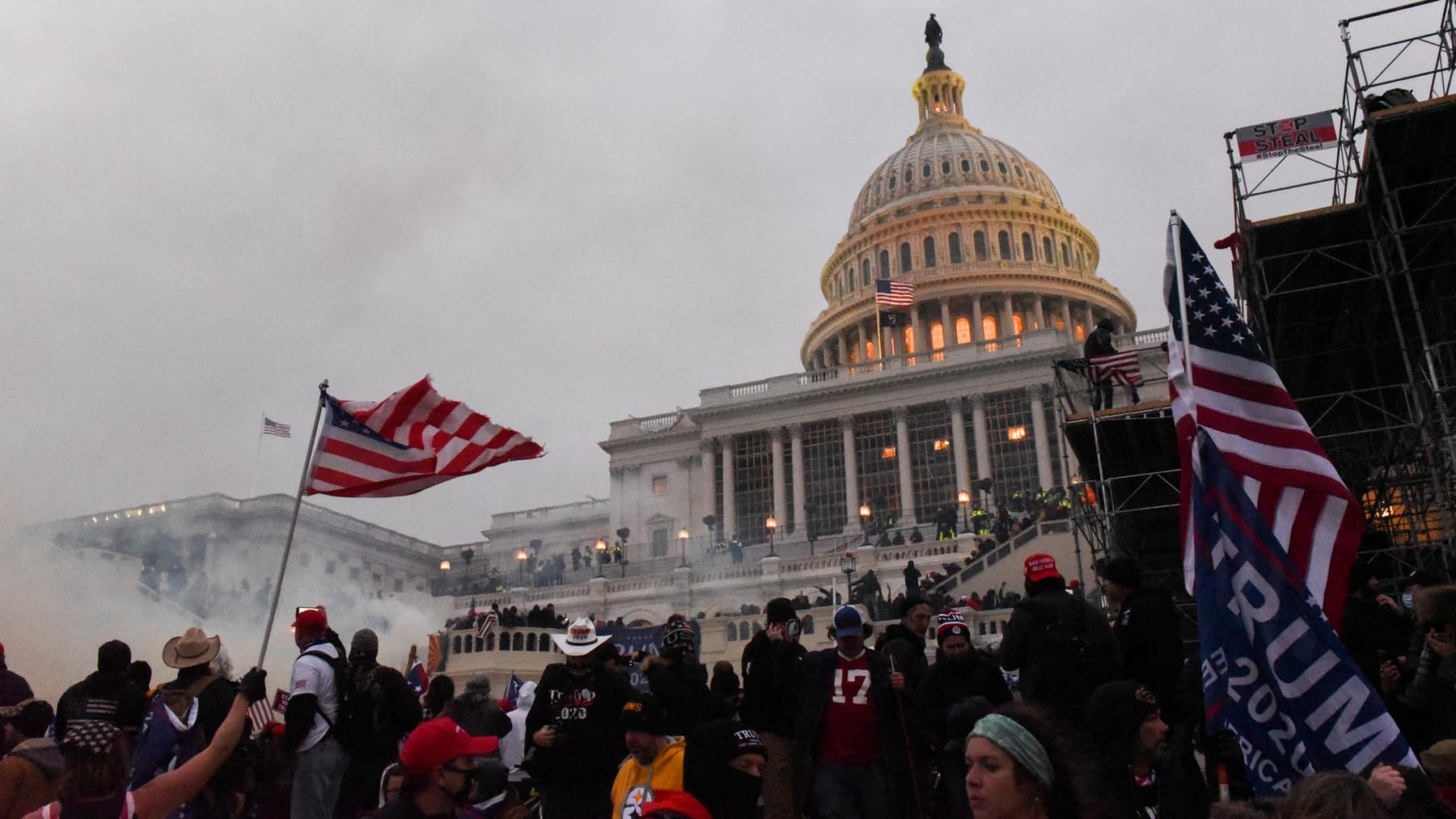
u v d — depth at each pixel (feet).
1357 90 73.97
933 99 414.00
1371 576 34.68
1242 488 25.40
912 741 31.17
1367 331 83.82
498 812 30.40
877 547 194.29
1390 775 19.03
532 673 140.67
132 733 23.86
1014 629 29.04
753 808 20.42
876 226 359.25
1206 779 31.96
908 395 249.14
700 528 265.13
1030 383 239.71
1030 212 350.64
